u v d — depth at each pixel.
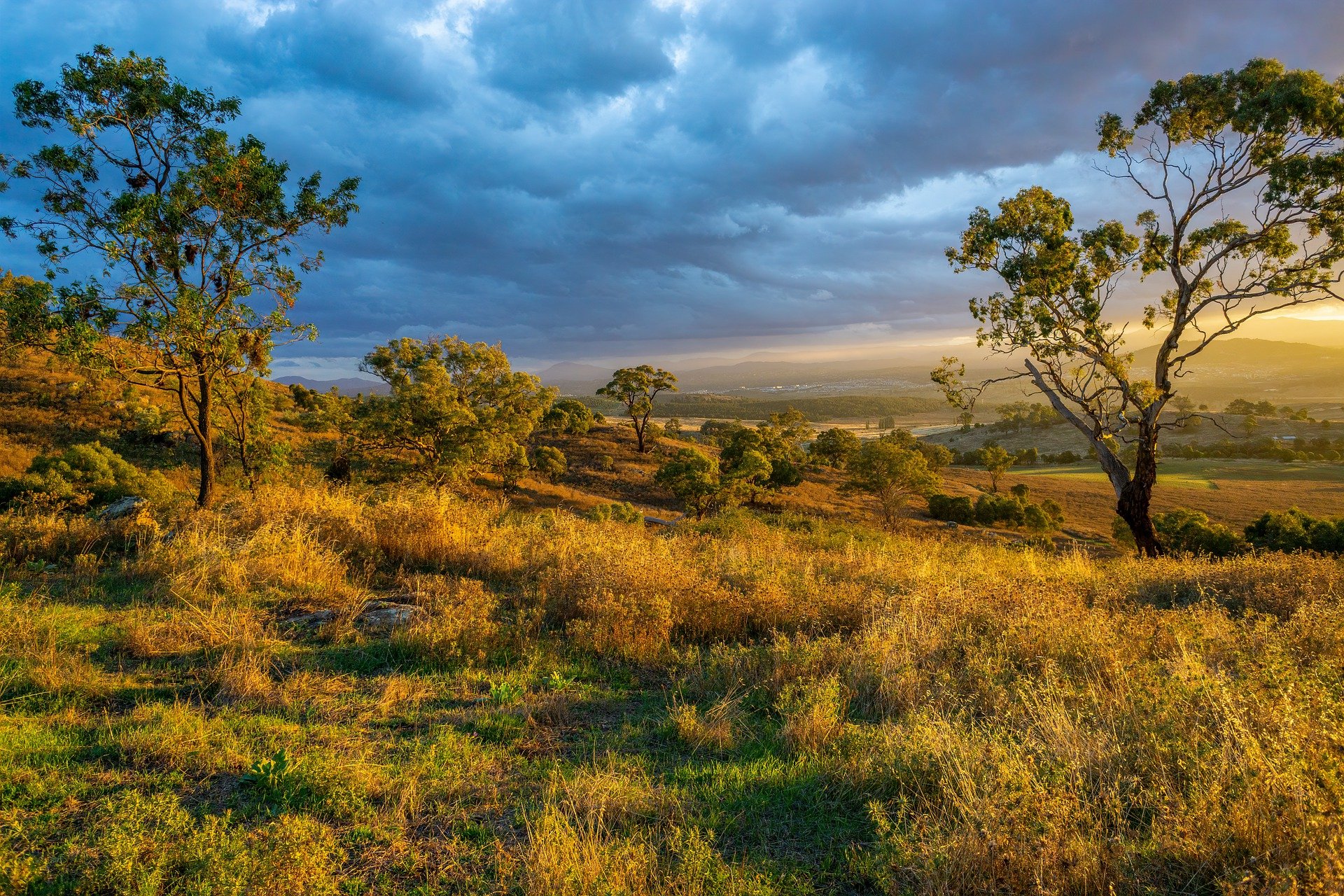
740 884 2.85
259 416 18.84
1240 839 2.78
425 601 7.52
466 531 10.41
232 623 6.11
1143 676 4.67
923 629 6.30
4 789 3.44
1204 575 9.12
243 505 10.78
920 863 2.90
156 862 2.81
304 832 2.93
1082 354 19.27
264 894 2.58
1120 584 9.20
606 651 6.29
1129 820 3.33
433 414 28.89
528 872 2.83
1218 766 3.27
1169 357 18.94
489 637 6.27
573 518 14.86
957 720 4.39
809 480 73.44
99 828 3.12
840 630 6.94
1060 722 4.04
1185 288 18.55
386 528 9.85
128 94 12.43
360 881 2.86
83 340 11.90
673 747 4.44
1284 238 17.30
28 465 24.86
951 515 60.88
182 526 9.94
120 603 6.98
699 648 6.52
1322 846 2.48
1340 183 16.16
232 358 13.63
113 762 3.83
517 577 9.04
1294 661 4.43
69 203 12.04
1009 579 9.59
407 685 5.23
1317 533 38.69
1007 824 2.96
